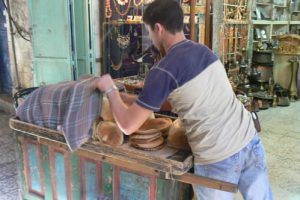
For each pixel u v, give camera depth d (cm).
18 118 185
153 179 152
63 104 166
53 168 186
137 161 146
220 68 135
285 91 558
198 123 135
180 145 151
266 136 394
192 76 127
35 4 376
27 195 205
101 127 157
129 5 393
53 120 169
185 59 127
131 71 404
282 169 307
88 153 167
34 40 390
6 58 512
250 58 585
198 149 138
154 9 131
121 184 163
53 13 368
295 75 574
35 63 399
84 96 157
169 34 132
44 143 184
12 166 302
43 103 174
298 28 762
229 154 136
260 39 641
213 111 133
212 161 136
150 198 156
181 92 129
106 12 408
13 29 440
